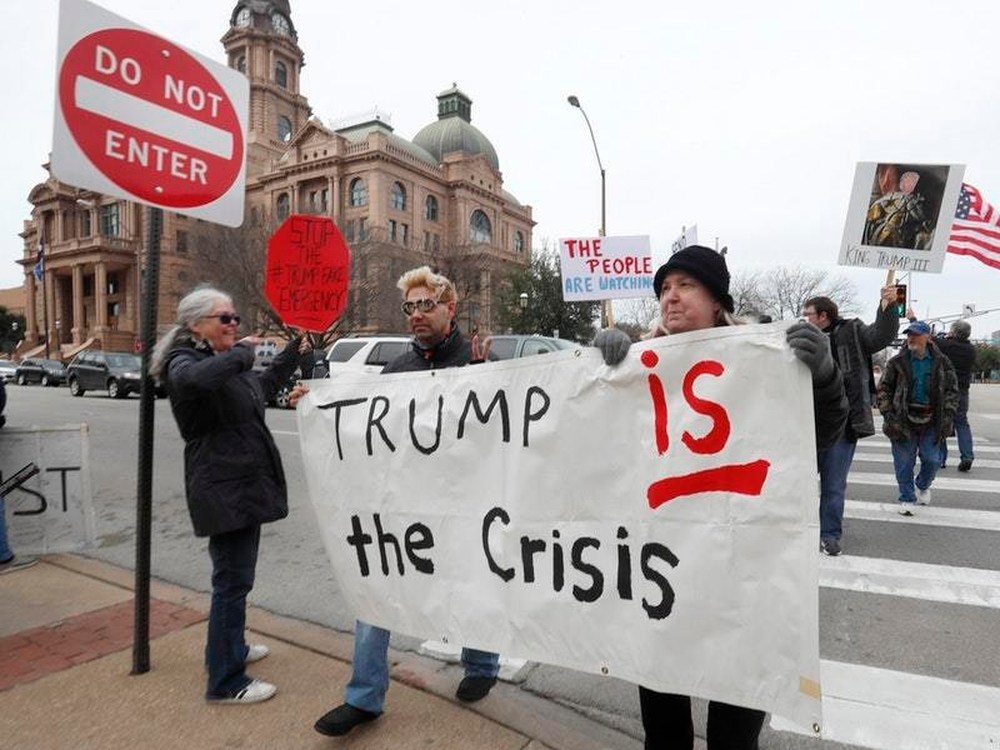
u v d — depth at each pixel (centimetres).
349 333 3425
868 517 611
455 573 248
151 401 307
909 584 437
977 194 1190
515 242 7206
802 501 177
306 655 330
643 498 204
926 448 636
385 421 268
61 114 262
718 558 188
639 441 207
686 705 202
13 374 3728
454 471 251
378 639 264
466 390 249
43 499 475
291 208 5556
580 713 286
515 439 235
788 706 175
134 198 288
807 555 176
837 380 180
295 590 436
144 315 304
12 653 331
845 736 267
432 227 5966
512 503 233
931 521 595
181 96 305
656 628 199
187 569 488
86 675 307
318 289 311
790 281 4206
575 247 1000
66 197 6372
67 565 480
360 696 256
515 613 231
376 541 267
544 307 3588
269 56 6681
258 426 285
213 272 3266
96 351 2362
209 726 264
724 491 189
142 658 308
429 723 267
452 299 288
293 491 735
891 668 324
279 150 6581
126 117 283
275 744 252
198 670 312
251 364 273
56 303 6475
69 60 263
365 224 4778
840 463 496
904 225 450
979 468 856
